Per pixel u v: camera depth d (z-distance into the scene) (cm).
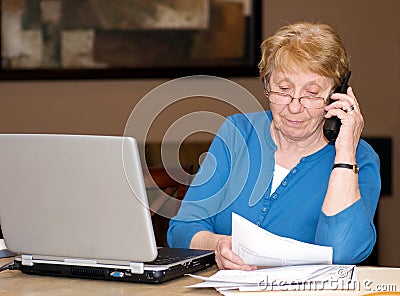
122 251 196
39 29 499
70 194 195
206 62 484
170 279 202
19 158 198
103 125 500
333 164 236
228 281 191
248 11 482
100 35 494
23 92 507
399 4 478
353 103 227
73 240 200
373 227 229
